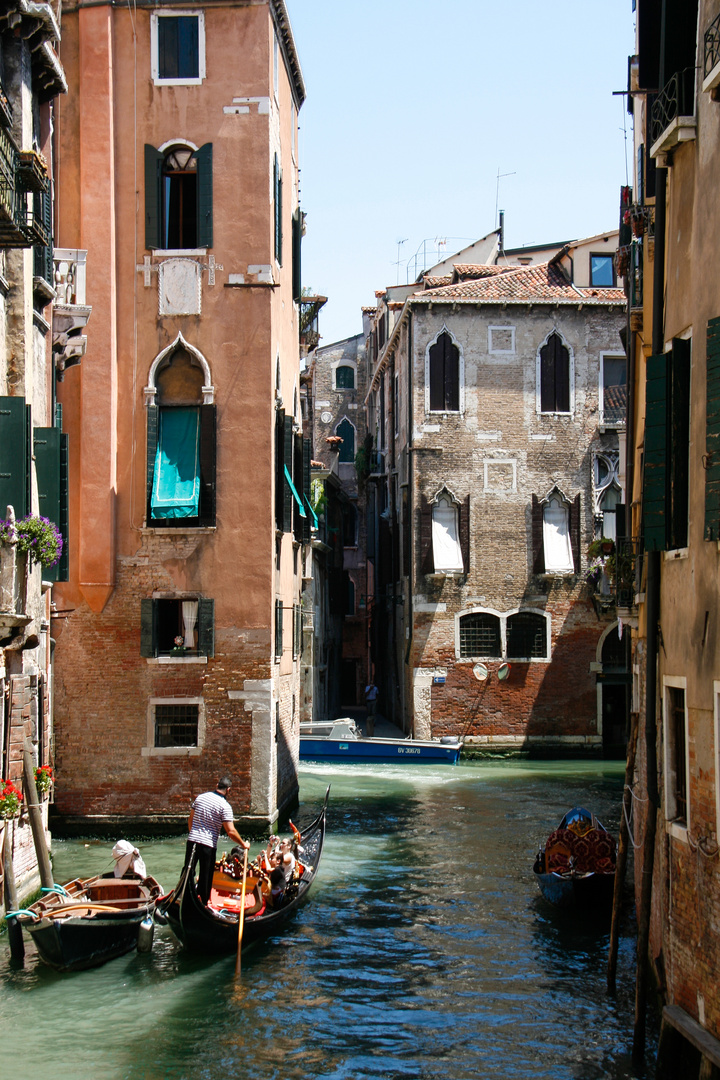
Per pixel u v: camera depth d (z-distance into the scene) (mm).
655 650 9812
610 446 29047
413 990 11250
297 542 21438
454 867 16422
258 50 17938
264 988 11211
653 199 12281
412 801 22016
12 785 11750
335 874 15969
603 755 28500
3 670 12188
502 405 28969
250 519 17625
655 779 9680
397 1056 9625
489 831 18984
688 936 8875
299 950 12484
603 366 29219
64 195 17641
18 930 11375
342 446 44031
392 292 39094
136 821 17328
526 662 28500
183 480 17609
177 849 16516
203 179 17859
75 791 17391
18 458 11992
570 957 12320
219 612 17547
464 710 28438
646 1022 10336
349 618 41594
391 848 17656
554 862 14641
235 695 17438
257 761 17406
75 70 17719
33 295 13406
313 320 31000
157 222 17906
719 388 8305
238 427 17734
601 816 20172
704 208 8852
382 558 36188
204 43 17938
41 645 14164
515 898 14758
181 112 17922
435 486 28781
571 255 30172
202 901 11906
